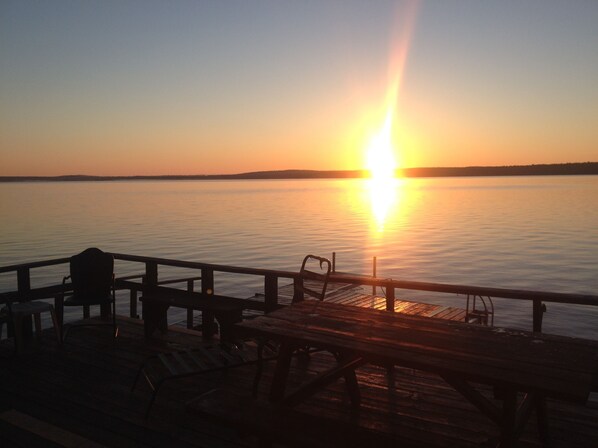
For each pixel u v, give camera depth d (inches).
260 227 1903.3
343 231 1744.6
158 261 260.8
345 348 123.5
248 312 508.4
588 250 1273.4
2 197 5275.6
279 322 147.6
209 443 147.4
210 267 244.7
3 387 192.2
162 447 145.8
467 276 980.6
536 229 1755.7
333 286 585.3
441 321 145.9
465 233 1656.0
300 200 4207.7
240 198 4702.3
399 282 196.4
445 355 116.1
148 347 237.9
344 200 4124.0
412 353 118.0
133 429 156.9
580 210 2618.1
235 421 125.3
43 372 207.5
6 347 242.8
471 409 156.8
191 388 186.2
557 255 1204.5
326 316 153.9
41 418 166.1
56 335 243.9
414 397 167.0
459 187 7706.7
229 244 1411.2
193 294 250.4
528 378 101.3
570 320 717.9
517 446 134.0
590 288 872.9
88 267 248.1
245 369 202.5
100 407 173.2
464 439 136.6
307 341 130.5
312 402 163.8
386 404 161.6
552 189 5802.2
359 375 188.2
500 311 764.0
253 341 225.5
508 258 1168.2
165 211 2866.6
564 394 94.1
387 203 3560.5
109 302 249.8
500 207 2913.4
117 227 1908.2
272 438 120.1
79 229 1825.8
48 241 1467.8
